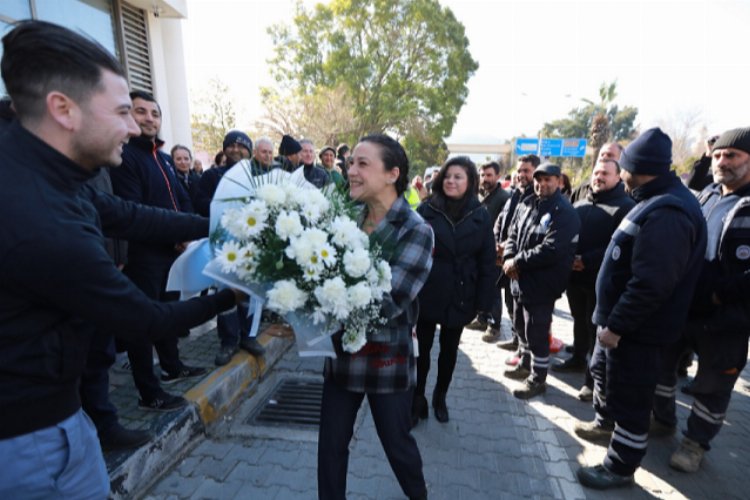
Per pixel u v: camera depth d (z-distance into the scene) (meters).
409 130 25.59
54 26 0.96
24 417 1.01
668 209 2.01
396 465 1.84
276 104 20.58
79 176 1.05
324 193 1.59
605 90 27.33
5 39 0.96
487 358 4.17
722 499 2.29
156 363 3.41
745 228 2.28
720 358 2.39
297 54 25.39
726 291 2.30
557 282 3.17
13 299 0.94
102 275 0.98
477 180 2.78
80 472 1.15
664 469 2.52
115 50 5.68
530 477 2.42
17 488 1.03
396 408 1.78
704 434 2.48
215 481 2.30
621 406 2.25
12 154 0.95
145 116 2.62
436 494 2.26
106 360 2.11
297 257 1.25
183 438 2.52
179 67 7.02
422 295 2.76
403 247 1.71
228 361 3.32
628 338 2.17
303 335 1.44
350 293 1.31
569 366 3.82
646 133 2.14
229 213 1.31
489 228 2.78
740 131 2.37
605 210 3.32
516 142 20.70
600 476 2.32
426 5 24.11
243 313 3.46
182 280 1.52
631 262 2.10
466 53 26.25
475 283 2.81
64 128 0.98
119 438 2.15
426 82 26.00
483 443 2.73
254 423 2.89
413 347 1.88
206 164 10.61
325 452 1.78
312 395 3.27
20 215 0.89
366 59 24.55
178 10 6.28
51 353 1.02
